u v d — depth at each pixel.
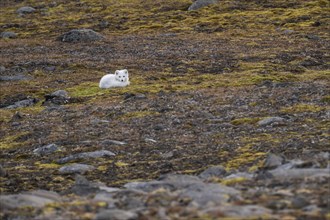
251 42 183.88
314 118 81.50
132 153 71.62
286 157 56.69
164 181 50.88
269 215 36.00
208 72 146.12
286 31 196.62
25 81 146.88
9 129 95.56
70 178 61.66
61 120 98.69
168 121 89.38
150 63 161.75
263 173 49.19
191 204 39.94
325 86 109.19
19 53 189.88
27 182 60.81
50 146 77.44
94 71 156.88
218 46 180.62
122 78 130.12
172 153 69.06
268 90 110.31
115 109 103.38
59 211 41.97
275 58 157.50
